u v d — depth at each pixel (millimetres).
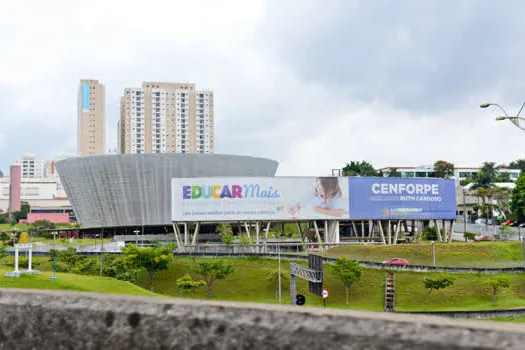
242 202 68188
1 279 34062
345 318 2061
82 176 100938
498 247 60969
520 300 44969
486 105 27594
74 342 2381
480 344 1787
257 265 55281
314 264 35312
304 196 69312
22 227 127875
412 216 71625
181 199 68000
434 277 48312
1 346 2469
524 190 93875
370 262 51531
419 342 1884
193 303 2340
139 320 2311
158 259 49531
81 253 61406
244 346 2146
